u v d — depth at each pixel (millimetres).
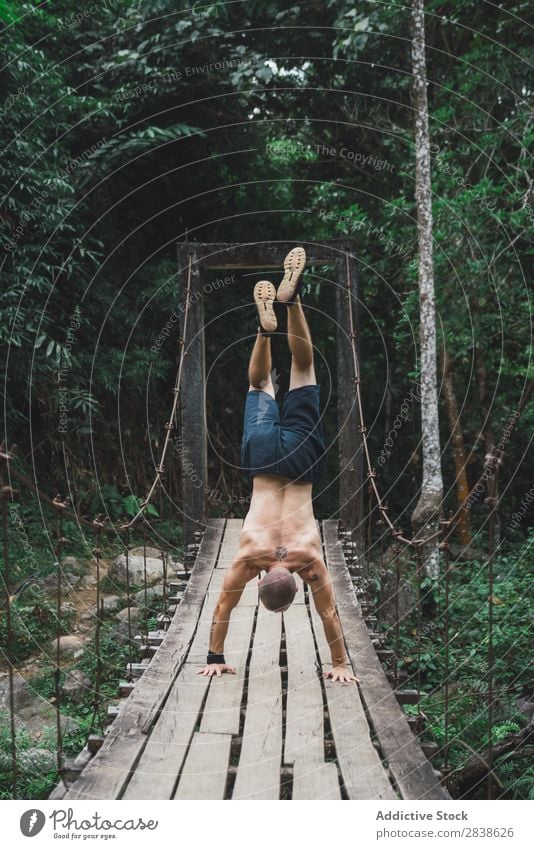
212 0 9320
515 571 7711
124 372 9719
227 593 4043
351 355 7008
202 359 7145
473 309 8719
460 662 6066
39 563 7676
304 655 4363
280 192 11672
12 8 8109
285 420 4371
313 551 3934
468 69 8727
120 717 3578
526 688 5586
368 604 5695
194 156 10914
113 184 10141
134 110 9734
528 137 8109
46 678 5973
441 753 4789
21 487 8602
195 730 3598
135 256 10695
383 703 3758
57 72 8789
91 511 9266
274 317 4383
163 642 4598
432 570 7535
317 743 3344
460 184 8383
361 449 7020
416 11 7641
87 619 6977
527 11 8852
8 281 8188
